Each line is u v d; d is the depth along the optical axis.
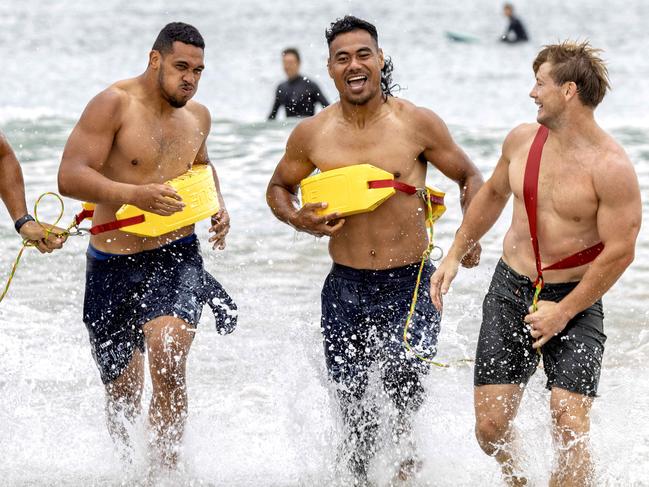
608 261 15.86
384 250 19.08
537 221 16.61
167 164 19.50
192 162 19.92
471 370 22.77
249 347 24.36
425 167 19.56
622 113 62.91
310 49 109.75
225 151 43.88
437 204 19.48
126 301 19.55
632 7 168.62
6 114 52.41
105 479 18.80
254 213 35.12
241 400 21.78
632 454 18.59
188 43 18.89
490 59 100.12
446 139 19.19
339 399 19.59
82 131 18.78
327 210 18.75
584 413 16.12
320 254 31.28
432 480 18.62
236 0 188.25
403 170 19.02
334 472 19.11
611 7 169.38
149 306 19.08
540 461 17.33
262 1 185.88
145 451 19.31
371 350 19.36
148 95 19.23
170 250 19.62
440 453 19.30
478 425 17.06
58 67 95.12
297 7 173.38
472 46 114.06
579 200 16.05
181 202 18.27
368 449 19.33
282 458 19.53
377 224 18.98
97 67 95.94
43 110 55.06
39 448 19.94
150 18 153.25
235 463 19.34
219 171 40.41
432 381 22.03
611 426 19.59
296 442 19.92
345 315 19.30
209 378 22.81
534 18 151.62
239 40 121.62
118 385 20.14
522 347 17.16
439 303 17.73
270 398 21.88
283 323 25.56
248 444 19.98
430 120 19.09
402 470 19.02
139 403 20.30
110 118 18.81
